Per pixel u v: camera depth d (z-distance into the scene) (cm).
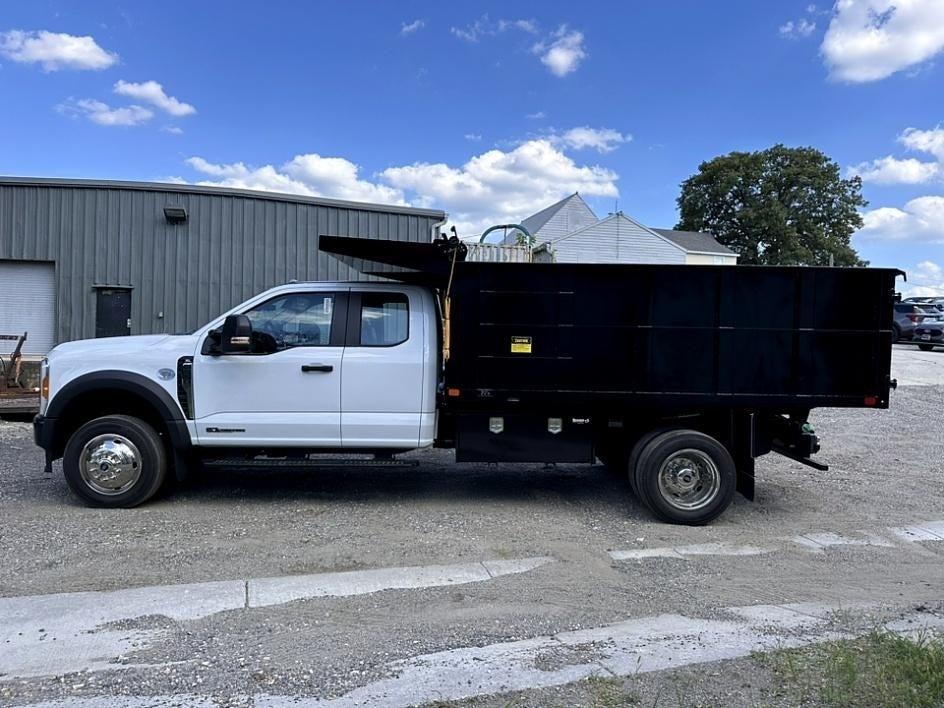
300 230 1552
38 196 1455
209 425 619
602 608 424
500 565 500
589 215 4797
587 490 730
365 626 393
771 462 900
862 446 1004
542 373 608
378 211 1588
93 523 580
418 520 610
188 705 306
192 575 469
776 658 351
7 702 306
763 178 6556
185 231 1504
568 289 604
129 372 618
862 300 601
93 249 1474
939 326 2403
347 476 779
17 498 656
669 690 321
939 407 1354
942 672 325
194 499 667
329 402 623
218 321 637
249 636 378
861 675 333
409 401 625
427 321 634
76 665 342
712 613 418
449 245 592
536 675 334
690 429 625
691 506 608
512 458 630
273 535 559
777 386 601
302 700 311
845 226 6494
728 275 599
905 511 667
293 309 636
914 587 468
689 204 6919
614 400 605
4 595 429
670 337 603
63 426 636
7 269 1470
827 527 611
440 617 407
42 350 1476
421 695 315
